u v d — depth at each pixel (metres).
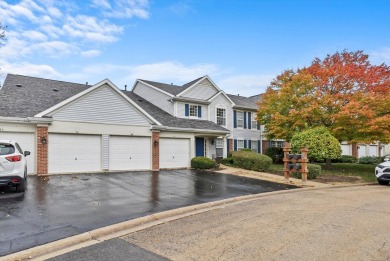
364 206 9.09
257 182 14.67
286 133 21.48
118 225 6.48
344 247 5.20
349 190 13.23
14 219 6.78
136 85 27.59
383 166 15.45
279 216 7.65
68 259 4.68
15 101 15.52
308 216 7.64
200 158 20.45
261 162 19.56
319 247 5.20
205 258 4.70
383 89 19.25
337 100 19.53
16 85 17.45
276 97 21.97
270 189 12.71
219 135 23.56
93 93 16.47
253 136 29.38
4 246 5.11
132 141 17.95
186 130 20.75
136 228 6.56
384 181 15.50
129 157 17.77
